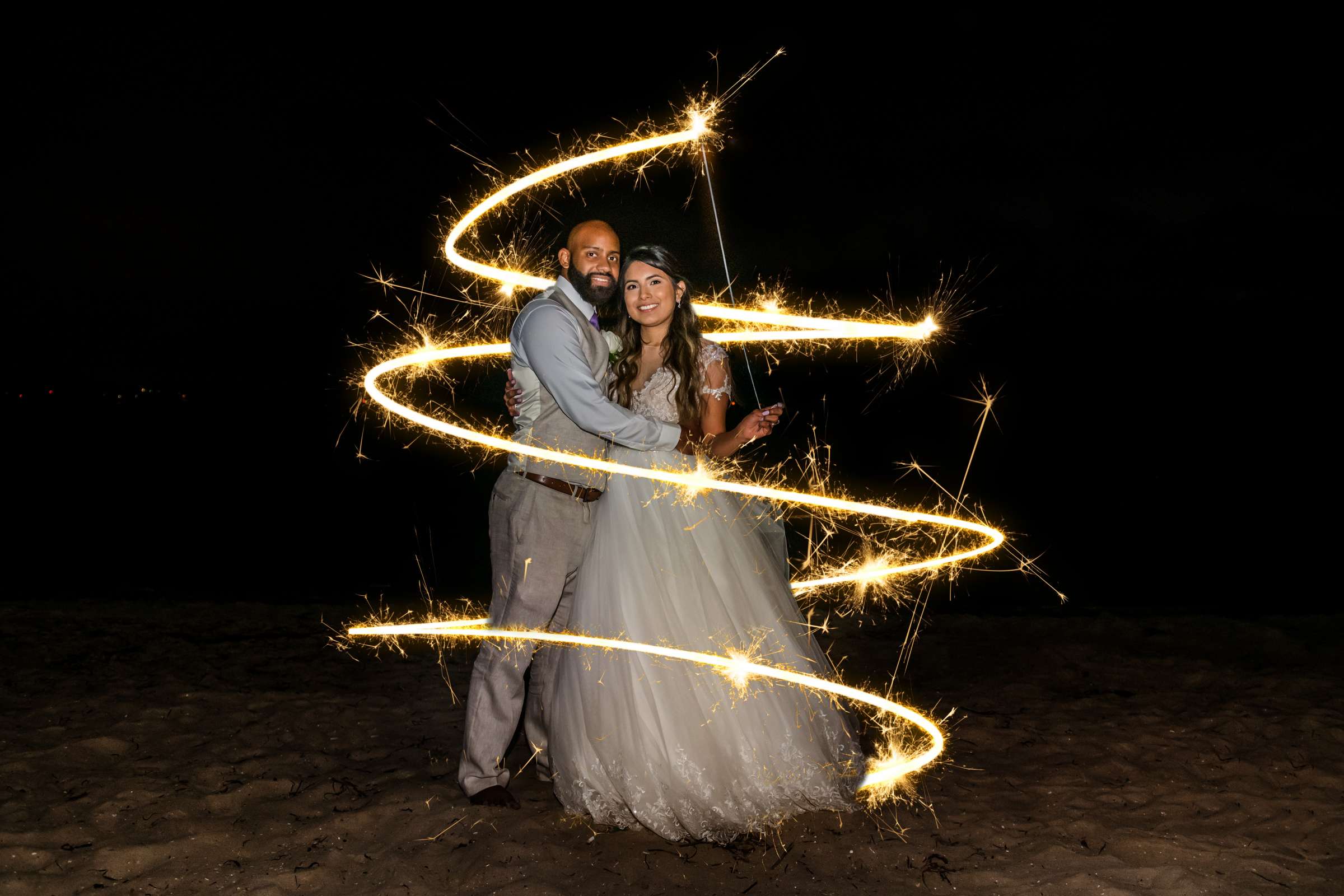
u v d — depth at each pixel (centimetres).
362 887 346
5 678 615
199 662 663
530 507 420
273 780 443
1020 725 519
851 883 345
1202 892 332
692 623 397
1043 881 342
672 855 366
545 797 422
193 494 2303
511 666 420
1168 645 710
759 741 387
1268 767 452
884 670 648
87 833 388
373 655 695
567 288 425
